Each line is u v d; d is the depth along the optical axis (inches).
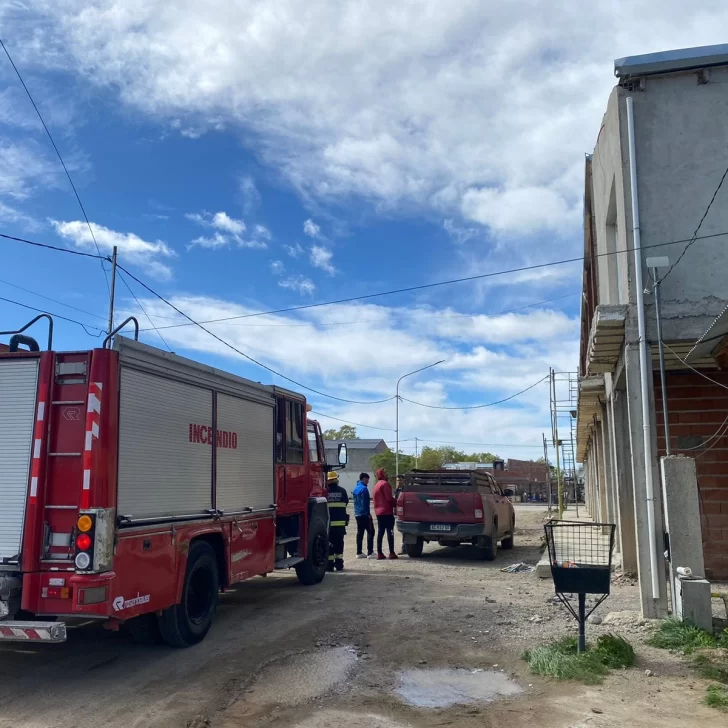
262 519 360.2
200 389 302.2
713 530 417.1
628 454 448.5
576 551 503.8
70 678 241.4
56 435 235.3
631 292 333.7
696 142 339.3
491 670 245.6
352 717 202.5
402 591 411.5
